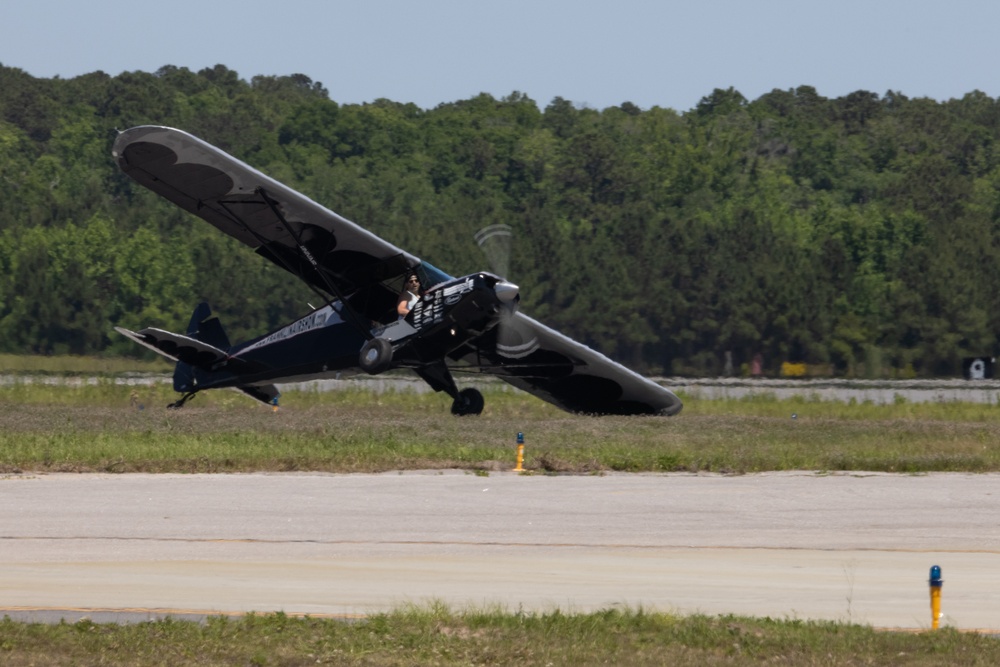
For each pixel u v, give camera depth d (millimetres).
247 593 35156
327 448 67375
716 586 37031
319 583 36562
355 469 61469
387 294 88938
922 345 186500
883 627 32219
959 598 35750
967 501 53594
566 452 67188
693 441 74875
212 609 33188
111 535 43375
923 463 65750
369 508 49812
